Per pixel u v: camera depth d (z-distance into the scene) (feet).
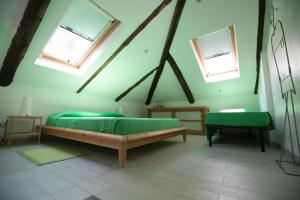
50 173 4.92
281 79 7.27
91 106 13.98
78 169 5.29
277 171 5.17
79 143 9.68
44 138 10.34
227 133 14.78
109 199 3.49
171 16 9.86
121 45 10.33
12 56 7.99
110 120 6.39
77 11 8.33
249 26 9.27
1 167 5.34
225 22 9.42
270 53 9.09
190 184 4.23
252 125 8.19
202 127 14.51
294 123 6.04
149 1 8.28
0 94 9.04
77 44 10.26
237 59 11.99
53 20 7.33
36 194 3.67
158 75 15.12
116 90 14.89
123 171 5.16
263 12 8.41
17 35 7.29
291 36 5.63
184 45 11.78
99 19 8.95
